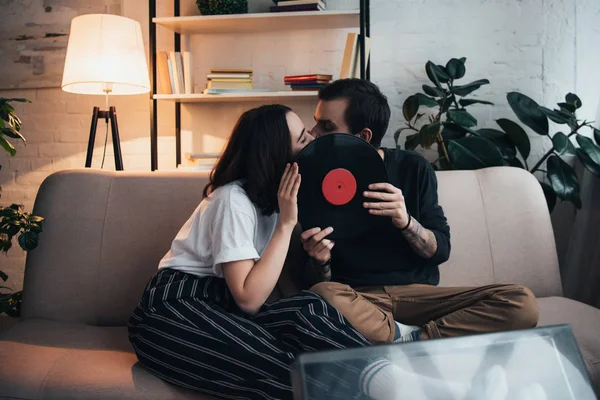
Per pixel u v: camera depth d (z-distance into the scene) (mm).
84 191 1996
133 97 3537
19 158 3609
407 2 3334
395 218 1649
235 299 1446
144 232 1976
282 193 1492
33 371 1422
